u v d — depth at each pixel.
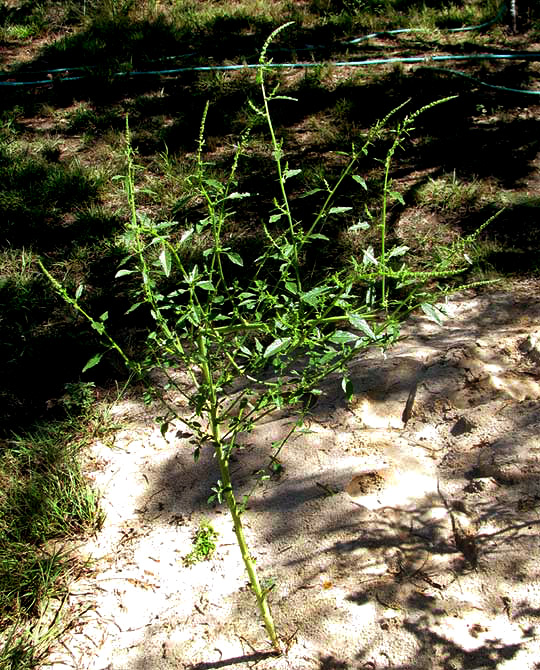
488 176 5.87
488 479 3.07
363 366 3.79
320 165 6.04
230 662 2.62
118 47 8.40
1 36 8.83
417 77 7.46
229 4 9.27
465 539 2.88
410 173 5.96
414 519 3.00
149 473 3.44
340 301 2.23
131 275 4.96
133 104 7.34
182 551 3.05
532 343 3.74
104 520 3.23
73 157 6.51
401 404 3.60
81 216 5.55
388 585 2.77
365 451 3.33
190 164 6.28
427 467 3.23
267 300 2.40
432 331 4.21
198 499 3.27
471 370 3.62
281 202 5.68
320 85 7.44
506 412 3.37
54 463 3.48
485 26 8.56
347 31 8.64
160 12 9.05
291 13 9.06
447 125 6.63
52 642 2.75
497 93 7.14
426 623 2.63
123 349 4.34
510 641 2.54
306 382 2.50
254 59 8.07
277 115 6.96
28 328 4.56
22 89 7.72
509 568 2.74
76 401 3.84
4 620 2.85
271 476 3.29
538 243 5.01
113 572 3.00
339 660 2.57
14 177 6.15
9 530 3.15
